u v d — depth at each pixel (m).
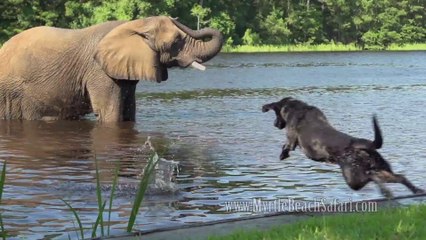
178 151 14.41
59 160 13.22
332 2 96.12
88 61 19.36
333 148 8.81
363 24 98.38
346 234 6.72
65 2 69.50
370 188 10.94
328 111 22.48
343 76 42.91
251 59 65.12
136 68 18.84
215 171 12.27
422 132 17.42
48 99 19.61
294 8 93.81
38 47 19.81
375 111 22.55
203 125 18.69
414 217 7.48
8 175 11.72
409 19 101.88
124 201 10.02
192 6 82.62
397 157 13.80
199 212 9.41
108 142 15.56
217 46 19.19
